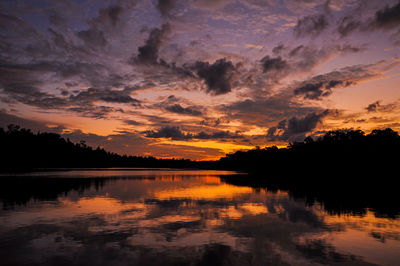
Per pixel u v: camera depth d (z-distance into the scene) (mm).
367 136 74062
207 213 17594
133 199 23609
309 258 9719
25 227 13438
